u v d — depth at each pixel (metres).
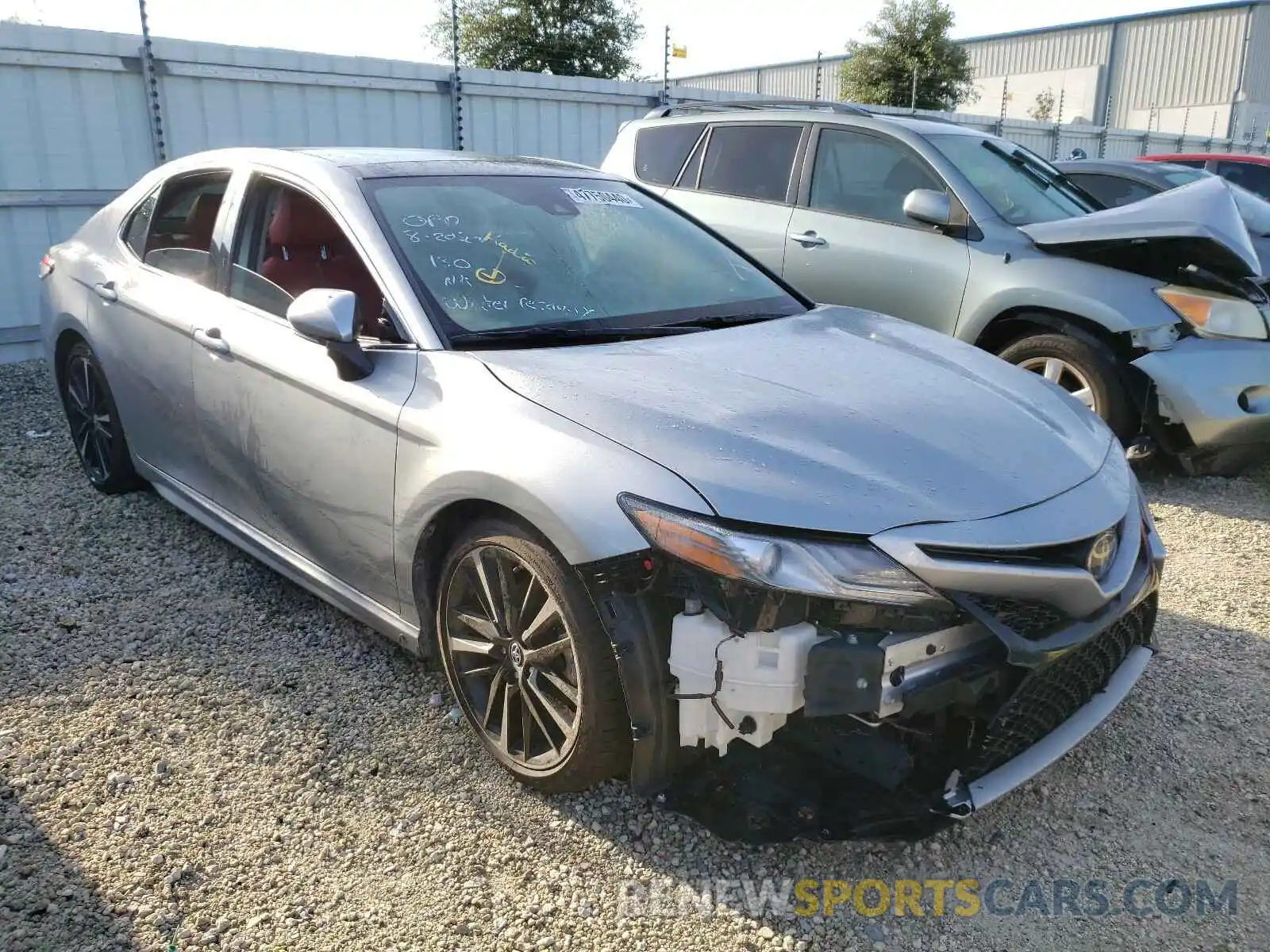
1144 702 3.19
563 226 3.46
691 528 2.18
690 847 2.49
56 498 4.70
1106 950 2.21
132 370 4.01
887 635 2.17
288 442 3.16
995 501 2.31
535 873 2.41
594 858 2.46
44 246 7.62
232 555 4.11
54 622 3.54
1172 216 4.86
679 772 2.37
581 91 10.55
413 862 2.43
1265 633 3.66
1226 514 4.94
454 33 9.58
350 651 3.39
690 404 2.50
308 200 3.31
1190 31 37.75
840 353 3.01
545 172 3.77
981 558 2.20
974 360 3.17
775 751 2.37
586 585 2.31
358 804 2.64
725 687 2.20
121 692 3.11
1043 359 5.27
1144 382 5.01
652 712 2.29
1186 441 5.02
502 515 2.57
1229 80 36.62
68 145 7.61
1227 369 4.84
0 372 7.26
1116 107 40.09
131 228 4.32
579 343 2.96
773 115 6.46
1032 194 5.81
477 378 2.67
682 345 2.96
